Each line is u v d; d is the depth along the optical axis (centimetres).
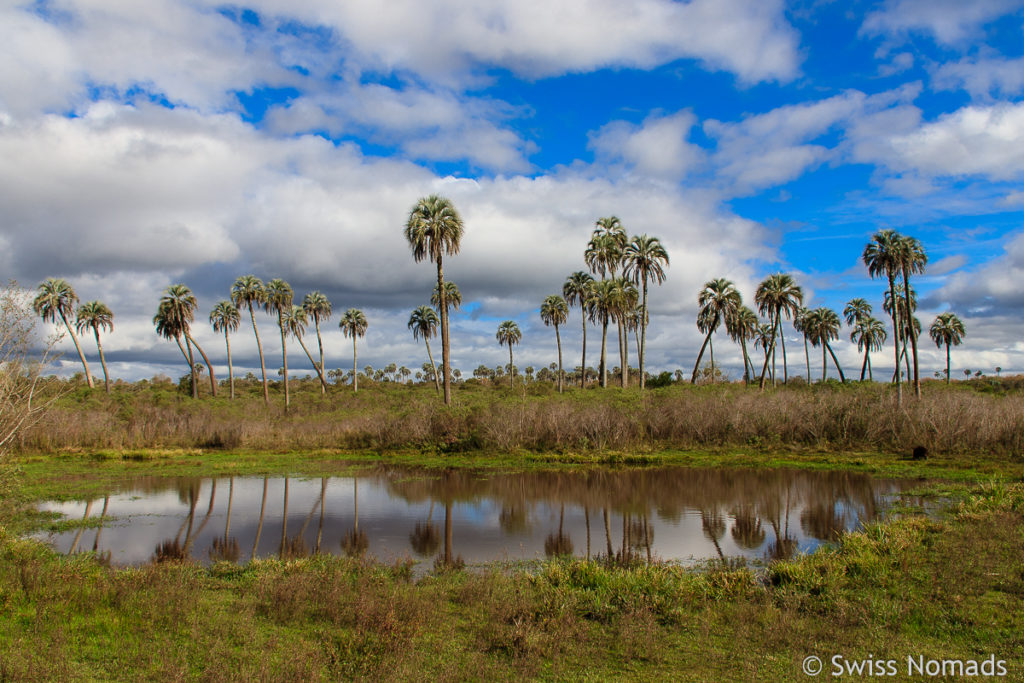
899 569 900
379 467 2728
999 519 1186
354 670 585
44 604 745
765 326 7481
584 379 5666
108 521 1620
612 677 587
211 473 2544
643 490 2041
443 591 871
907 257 3869
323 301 6731
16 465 1619
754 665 606
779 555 1229
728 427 3091
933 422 2748
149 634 679
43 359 1313
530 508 1767
